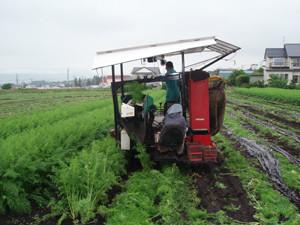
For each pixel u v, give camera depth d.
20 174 4.27
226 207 4.15
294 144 7.88
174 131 5.22
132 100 5.91
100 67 5.26
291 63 45.78
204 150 5.56
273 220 3.75
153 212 4.02
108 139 6.30
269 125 11.25
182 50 5.22
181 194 4.52
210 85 5.94
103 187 4.28
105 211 4.01
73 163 4.38
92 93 40.62
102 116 8.88
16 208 4.05
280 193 4.62
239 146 7.88
